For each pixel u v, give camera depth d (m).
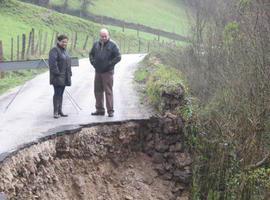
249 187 11.00
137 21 58.12
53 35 36.69
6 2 38.91
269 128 12.09
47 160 10.50
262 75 12.58
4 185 8.82
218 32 17.84
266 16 13.74
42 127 11.78
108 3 60.06
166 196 12.13
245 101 12.65
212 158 12.28
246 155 11.73
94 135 12.04
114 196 11.67
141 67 25.05
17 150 9.68
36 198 9.65
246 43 14.05
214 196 11.75
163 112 13.47
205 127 12.91
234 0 17.75
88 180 11.42
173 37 55.31
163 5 65.69
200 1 20.38
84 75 21.91
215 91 15.41
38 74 22.31
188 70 18.73
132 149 12.80
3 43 28.97
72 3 54.00
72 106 14.70
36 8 41.81
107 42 12.84
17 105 14.75
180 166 12.51
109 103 13.09
